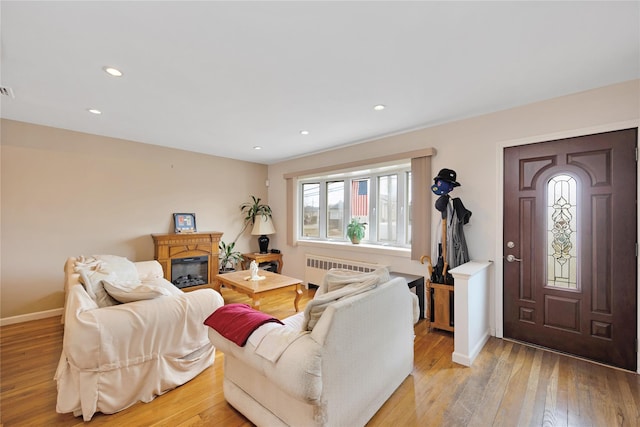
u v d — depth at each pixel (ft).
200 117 9.81
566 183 8.07
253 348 4.96
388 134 11.72
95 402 5.52
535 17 4.87
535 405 5.98
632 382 6.70
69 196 11.46
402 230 12.62
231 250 16.33
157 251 13.03
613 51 5.91
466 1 4.50
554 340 8.29
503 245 9.11
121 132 11.68
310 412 4.45
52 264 11.09
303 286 15.93
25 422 5.45
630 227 7.18
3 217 10.21
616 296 7.38
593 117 7.62
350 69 6.63
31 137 10.65
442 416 5.69
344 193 14.83
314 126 10.74
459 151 9.97
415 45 5.70
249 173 17.42
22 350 8.33
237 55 6.05
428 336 9.34
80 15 4.78
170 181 14.19
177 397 6.31
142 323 6.07
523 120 8.70
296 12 4.73
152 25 5.07
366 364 5.43
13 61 6.26
